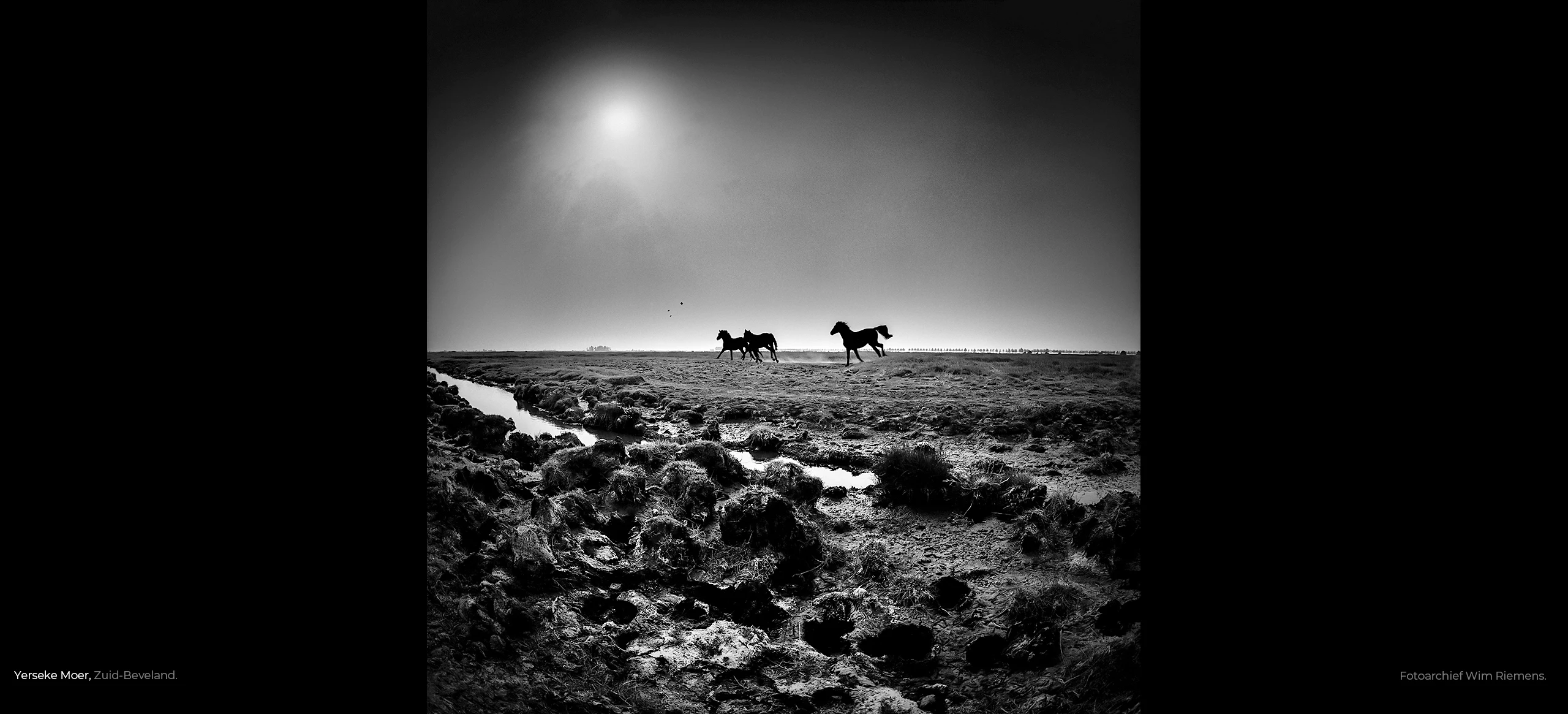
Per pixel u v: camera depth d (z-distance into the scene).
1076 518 5.75
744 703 3.64
